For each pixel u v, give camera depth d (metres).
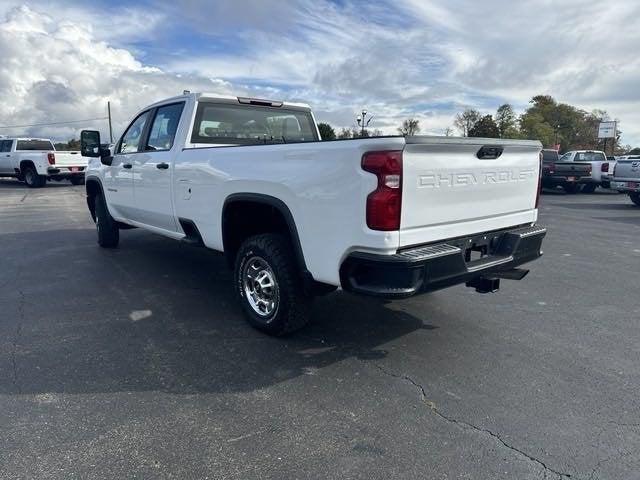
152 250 7.43
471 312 4.77
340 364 3.59
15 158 20.14
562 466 2.47
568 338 4.14
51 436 2.66
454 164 3.35
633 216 12.59
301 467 2.44
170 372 3.43
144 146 5.80
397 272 3.01
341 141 3.13
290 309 3.83
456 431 2.76
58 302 4.91
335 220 3.23
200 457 2.51
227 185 4.17
